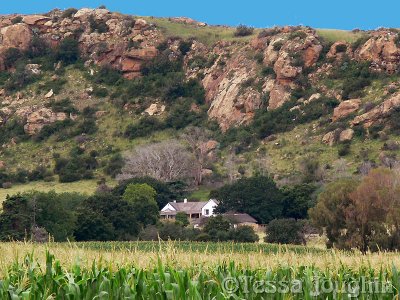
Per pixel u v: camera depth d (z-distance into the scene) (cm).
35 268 2809
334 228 11856
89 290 2684
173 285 2655
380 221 11412
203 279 2794
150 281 2733
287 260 3206
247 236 13375
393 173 12119
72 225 13062
